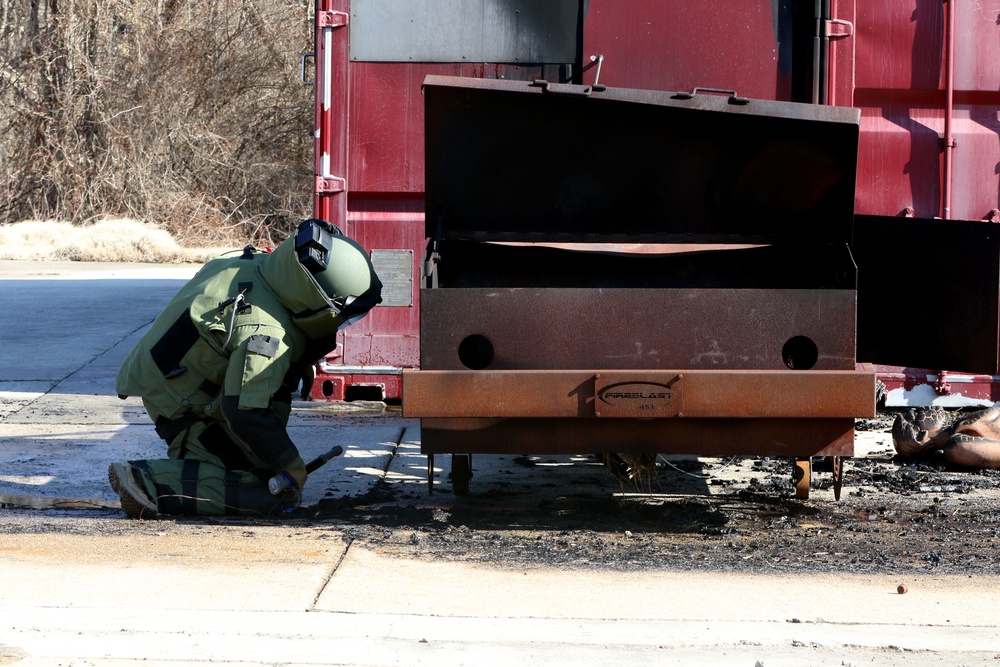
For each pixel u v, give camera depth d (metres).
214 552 7.73
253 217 58.91
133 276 34.38
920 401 12.80
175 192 57.44
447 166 8.85
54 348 18.81
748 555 7.86
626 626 6.28
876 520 8.90
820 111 8.08
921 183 12.40
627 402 8.00
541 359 8.23
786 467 10.94
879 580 7.27
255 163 59.22
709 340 8.21
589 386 8.02
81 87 57.28
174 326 8.88
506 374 8.02
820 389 7.94
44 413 13.66
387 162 12.41
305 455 11.23
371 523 8.67
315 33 12.33
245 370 8.40
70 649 5.83
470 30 12.21
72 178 56.69
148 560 7.50
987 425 10.74
